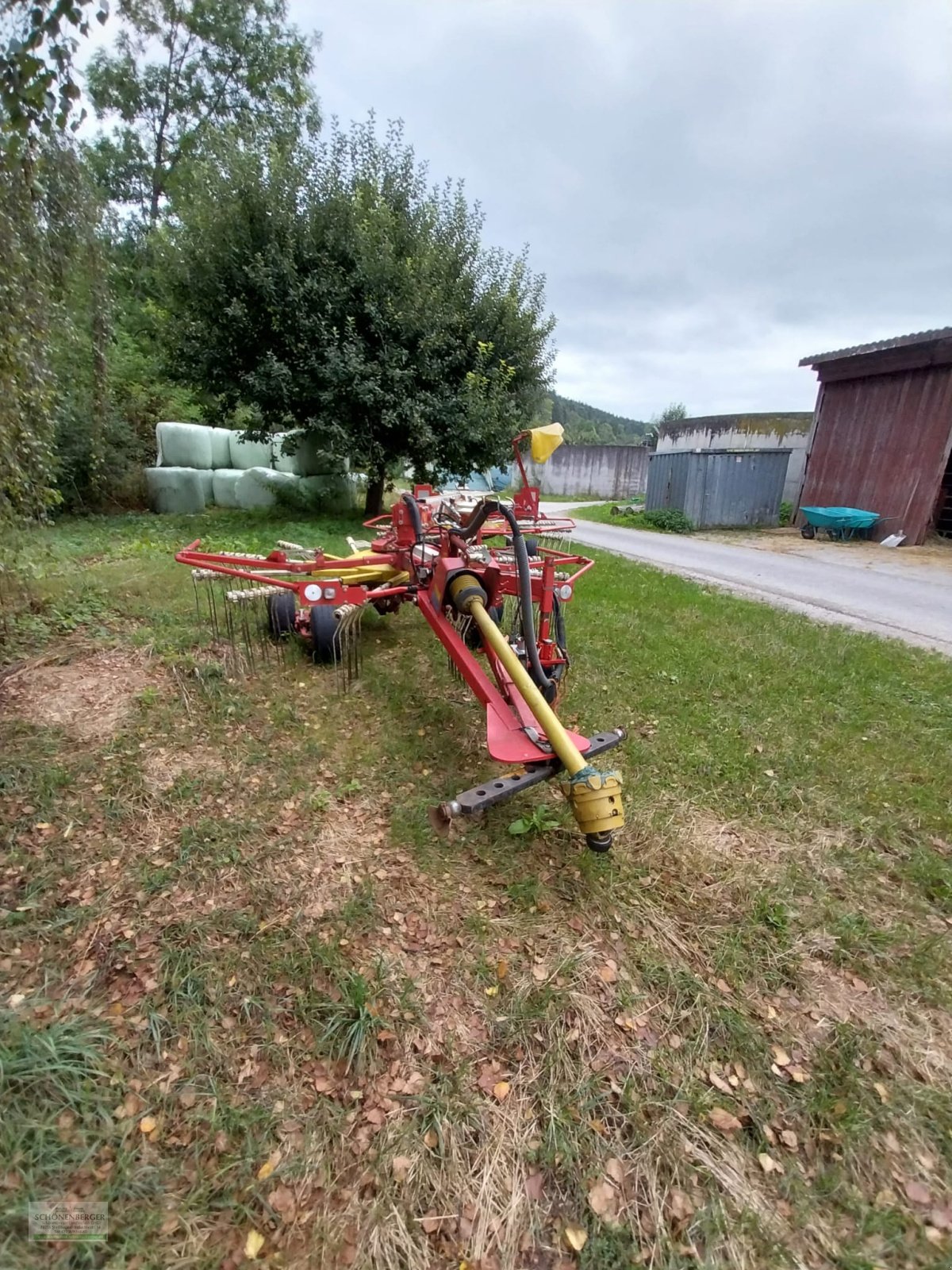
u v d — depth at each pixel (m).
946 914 2.48
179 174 17.11
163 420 13.48
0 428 3.70
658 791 3.16
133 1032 1.86
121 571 6.68
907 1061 1.88
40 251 3.99
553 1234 1.48
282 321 9.77
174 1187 1.51
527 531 5.29
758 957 2.21
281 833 2.75
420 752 3.46
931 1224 1.51
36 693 3.77
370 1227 1.46
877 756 3.61
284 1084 1.76
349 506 13.03
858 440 14.06
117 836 2.66
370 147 10.43
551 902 2.43
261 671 4.32
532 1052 1.87
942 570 10.00
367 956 2.16
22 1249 1.36
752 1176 1.59
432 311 9.88
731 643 5.43
